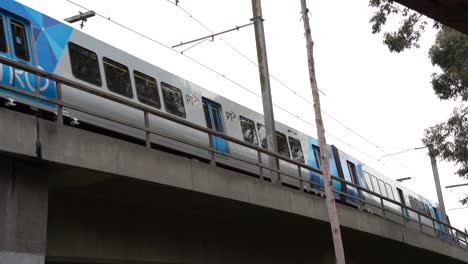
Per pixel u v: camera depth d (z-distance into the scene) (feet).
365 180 97.35
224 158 64.13
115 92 51.65
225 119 67.56
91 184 37.78
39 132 32.40
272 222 55.16
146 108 40.22
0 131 30.48
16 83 41.91
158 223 46.32
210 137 46.26
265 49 64.23
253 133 72.74
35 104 42.55
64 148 33.45
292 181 76.07
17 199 31.78
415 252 79.36
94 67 50.19
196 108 63.00
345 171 90.74
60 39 47.39
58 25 47.73
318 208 56.08
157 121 55.57
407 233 72.43
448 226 90.17
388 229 68.28
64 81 34.88
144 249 44.45
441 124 72.59
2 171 31.37
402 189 115.14
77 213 40.06
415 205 119.55
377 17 63.62
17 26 44.27
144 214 45.06
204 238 50.75
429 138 73.00
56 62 46.19
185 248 48.29
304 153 81.82
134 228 44.01
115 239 42.27
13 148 30.91
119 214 43.04
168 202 44.19
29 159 32.09
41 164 33.24
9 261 30.68
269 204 49.42
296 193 53.62
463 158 71.77
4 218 30.96
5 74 41.16
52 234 38.14
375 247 73.87
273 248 59.77
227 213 50.01
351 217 61.36
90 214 40.91
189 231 49.24
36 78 43.55
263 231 58.65
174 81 60.90
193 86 63.87
